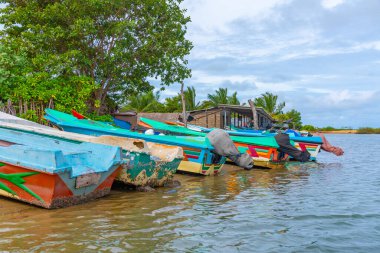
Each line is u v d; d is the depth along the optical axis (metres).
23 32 19.02
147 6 20.47
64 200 7.96
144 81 22.47
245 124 34.25
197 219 7.70
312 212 8.68
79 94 18.16
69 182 7.80
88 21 18.55
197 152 13.89
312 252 6.05
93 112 20.61
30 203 7.91
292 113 65.12
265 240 6.56
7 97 16.31
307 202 9.80
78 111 18.20
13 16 19.89
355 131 102.81
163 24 21.59
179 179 13.20
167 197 9.76
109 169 8.94
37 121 16.70
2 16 20.17
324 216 8.34
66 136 10.76
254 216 8.17
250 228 7.24
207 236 6.62
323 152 32.03
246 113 31.25
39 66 18.56
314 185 12.77
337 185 12.84
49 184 7.50
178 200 9.46
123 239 6.19
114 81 21.36
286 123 29.88
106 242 6.00
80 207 8.16
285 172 16.58
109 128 15.53
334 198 10.44
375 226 7.59
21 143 9.39
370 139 64.81
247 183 12.92
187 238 6.44
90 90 18.48
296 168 18.42
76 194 8.26
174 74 22.14
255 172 16.36
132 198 9.37
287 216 8.27
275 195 10.71
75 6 19.00
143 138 14.44
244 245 6.26
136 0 20.09
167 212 8.13
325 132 106.19
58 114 15.71
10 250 5.46
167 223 7.27
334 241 6.61
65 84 18.33
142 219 7.46
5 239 5.91
